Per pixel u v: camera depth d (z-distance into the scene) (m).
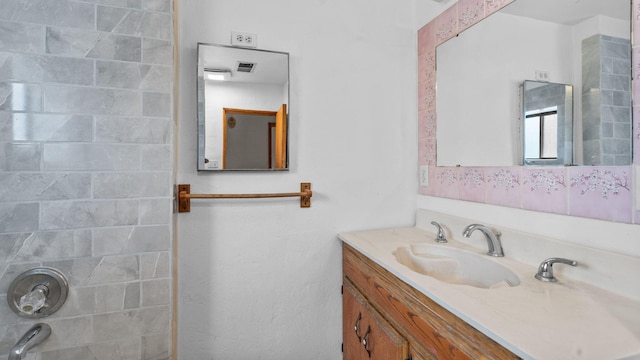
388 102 1.65
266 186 1.44
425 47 1.63
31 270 0.95
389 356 1.05
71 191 0.99
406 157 1.69
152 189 1.07
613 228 0.86
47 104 0.97
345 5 1.57
